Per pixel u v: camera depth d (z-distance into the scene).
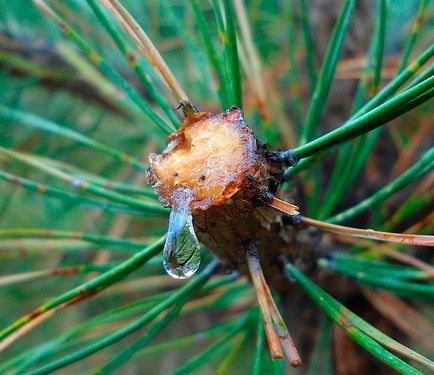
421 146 0.18
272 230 0.11
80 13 0.18
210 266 0.12
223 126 0.11
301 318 0.17
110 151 0.14
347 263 0.14
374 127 0.10
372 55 0.14
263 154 0.10
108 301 0.23
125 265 0.11
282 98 0.19
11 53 0.19
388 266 0.15
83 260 0.20
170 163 0.10
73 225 0.21
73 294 0.11
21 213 0.21
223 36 0.12
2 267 0.21
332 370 0.17
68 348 0.16
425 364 0.10
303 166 0.11
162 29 0.19
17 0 0.19
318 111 0.13
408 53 0.13
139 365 0.24
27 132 0.19
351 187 0.17
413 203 0.15
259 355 0.12
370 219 0.17
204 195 0.10
